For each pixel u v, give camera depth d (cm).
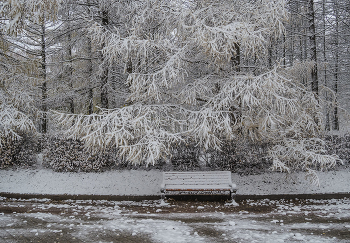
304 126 787
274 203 740
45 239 438
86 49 1195
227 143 916
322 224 520
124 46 676
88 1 1062
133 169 942
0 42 859
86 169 932
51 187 852
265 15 686
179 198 793
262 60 893
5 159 959
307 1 1080
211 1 760
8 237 446
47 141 962
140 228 494
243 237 448
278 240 430
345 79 1648
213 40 617
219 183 767
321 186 849
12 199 790
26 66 998
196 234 462
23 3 630
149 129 661
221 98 727
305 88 829
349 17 1321
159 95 695
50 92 1238
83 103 1298
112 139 668
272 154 755
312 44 1069
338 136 1000
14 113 891
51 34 1137
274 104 662
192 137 779
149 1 801
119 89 1232
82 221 542
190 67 875
